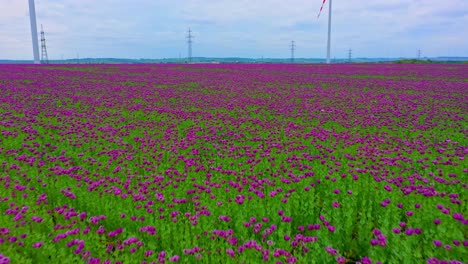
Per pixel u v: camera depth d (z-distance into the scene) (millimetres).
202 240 5156
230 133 12922
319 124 15172
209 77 42781
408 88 30359
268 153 9930
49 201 6910
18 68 56125
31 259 4449
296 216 5941
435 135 12742
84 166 9078
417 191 6621
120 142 11344
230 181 7348
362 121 15508
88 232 5289
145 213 6043
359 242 5207
